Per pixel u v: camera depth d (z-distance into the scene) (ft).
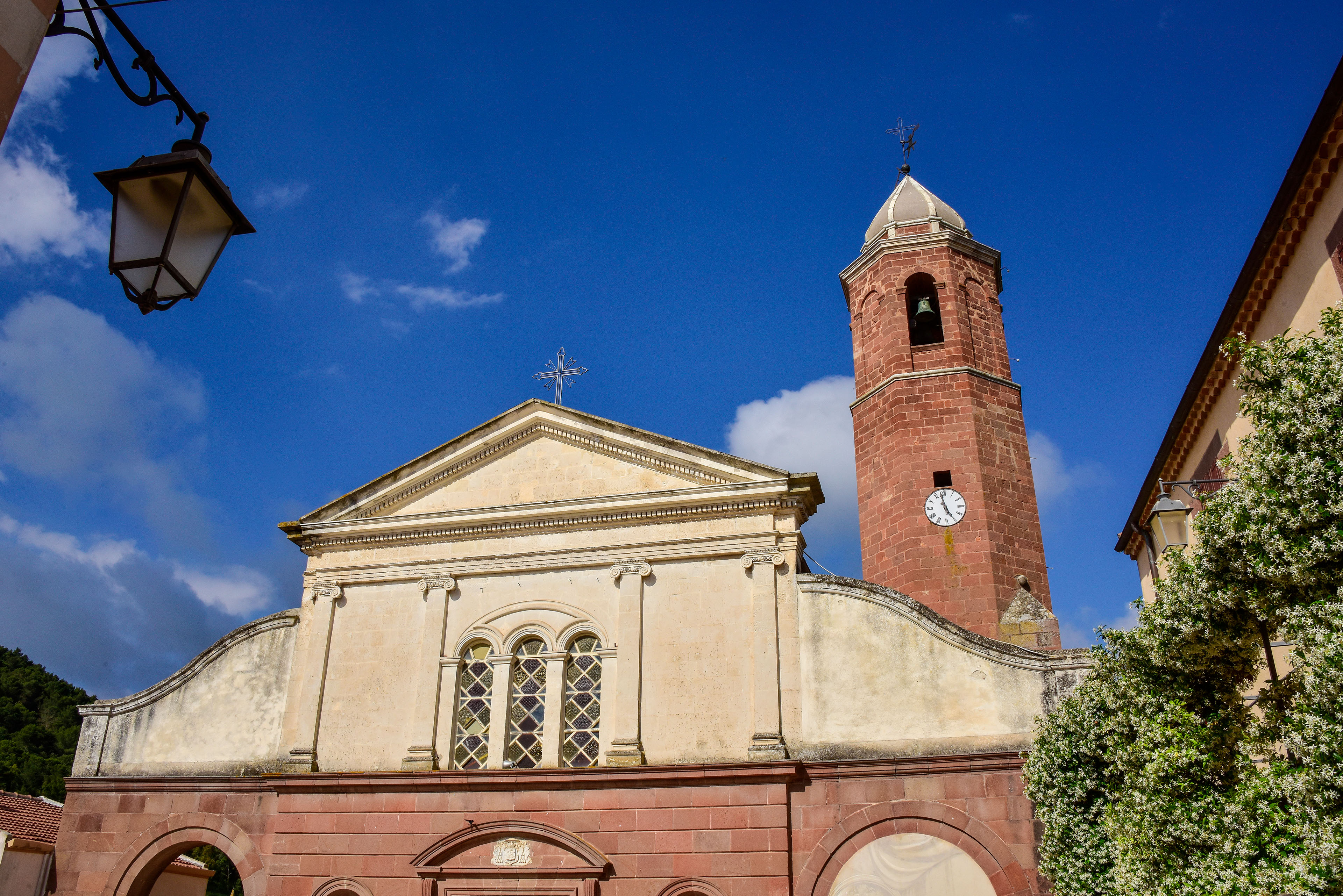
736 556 63.05
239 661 68.95
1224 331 55.47
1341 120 40.73
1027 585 72.64
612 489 67.15
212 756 66.39
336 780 62.03
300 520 70.95
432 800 60.64
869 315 86.02
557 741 60.90
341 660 66.95
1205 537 35.47
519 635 64.59
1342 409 31.19
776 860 54.44
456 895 58.39
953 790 54.29
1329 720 29.37
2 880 68.28
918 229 87.61
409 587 67.97
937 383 79.51
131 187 20.38
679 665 61.11
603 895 56.24
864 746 56.59
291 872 61.05
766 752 57.26
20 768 171.01
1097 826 45.80
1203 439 64.28
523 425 70.03
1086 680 47.98
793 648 59.93
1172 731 36.99
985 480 75.41
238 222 21.54
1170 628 37.78
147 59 19.72
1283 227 47.03
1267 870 31.01
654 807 57.26
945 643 57.88
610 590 64.23
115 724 69.00
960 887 52.37
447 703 63.82
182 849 65.00
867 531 78.84
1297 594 32.94
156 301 20.25
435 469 70.59
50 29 18.51
